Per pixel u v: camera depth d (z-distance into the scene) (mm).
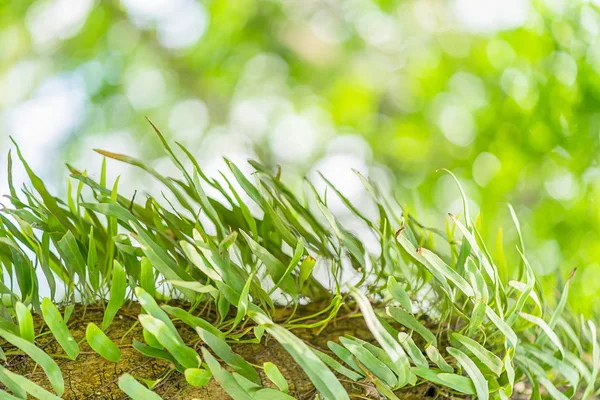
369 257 1151
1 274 1081
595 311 1337
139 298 983
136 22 5824
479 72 4074
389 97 5562
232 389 974
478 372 1009
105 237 1146
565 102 2799
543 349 1120
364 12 5582
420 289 1166
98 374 1039
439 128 4684
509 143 3336
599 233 2537
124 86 6148
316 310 1170
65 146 6066
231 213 1160
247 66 6023
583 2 2736
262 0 5715
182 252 1124
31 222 1081
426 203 4383
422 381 1058
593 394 1154
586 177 2627
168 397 1029
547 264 2643
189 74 6203
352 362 1001
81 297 1102
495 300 1040
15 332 1014
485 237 3215
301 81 6000
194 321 1004
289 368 1070
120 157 1138
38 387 966
